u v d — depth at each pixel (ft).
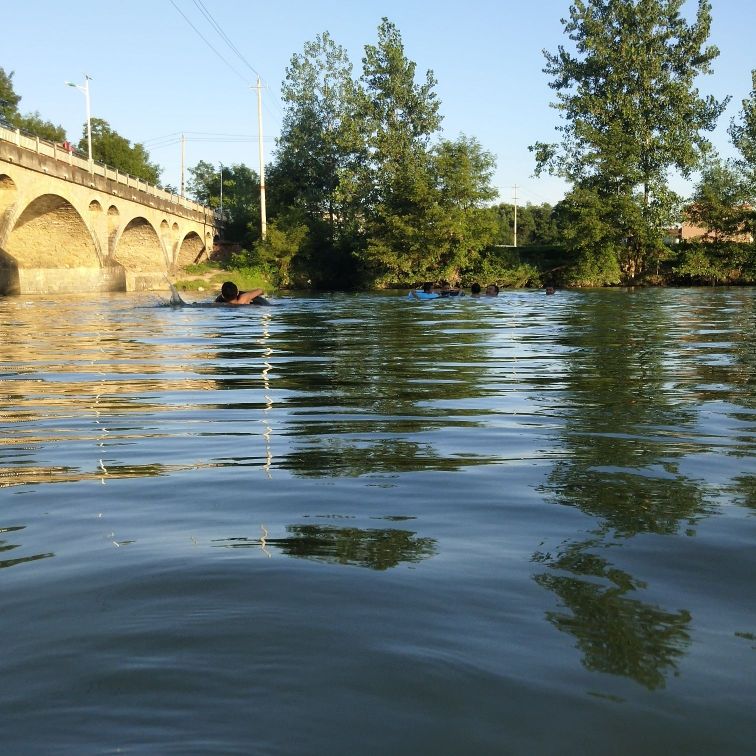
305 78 196.24
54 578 6.37
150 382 20.40
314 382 20.29
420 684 4.49
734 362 24.63
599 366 23.71
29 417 15.10
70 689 4.46
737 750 3.86
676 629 5.26
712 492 9.16
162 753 3.80
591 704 4.27
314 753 3.81
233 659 4.81
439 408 15.87
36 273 114.62
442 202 160.97
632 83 148.36
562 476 10.05
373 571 6.48
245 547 7.20
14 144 92.17
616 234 150.82
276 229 176.24
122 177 138.62
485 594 5.91
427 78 167.53
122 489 9.57
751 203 155.53
